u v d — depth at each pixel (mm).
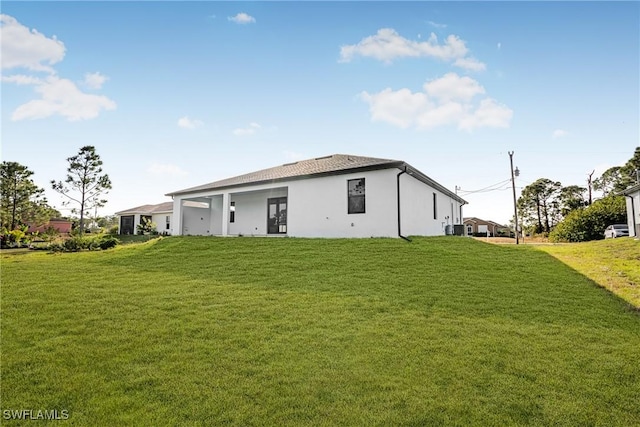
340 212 13227
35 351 4020
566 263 9148
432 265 8680
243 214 18172
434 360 3924
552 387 3400
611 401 3195
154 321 5070
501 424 2826
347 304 5898
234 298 6242
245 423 2789
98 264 9852
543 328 4977
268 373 3584
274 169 19078
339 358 3949
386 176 12391
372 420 2840
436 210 17766
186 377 3486
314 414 2914
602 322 5254
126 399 3092
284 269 8484
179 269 8883
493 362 3895
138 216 31953
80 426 2723
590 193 43125
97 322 5004
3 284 7270
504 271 8258
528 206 47781
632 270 8336
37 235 19688
